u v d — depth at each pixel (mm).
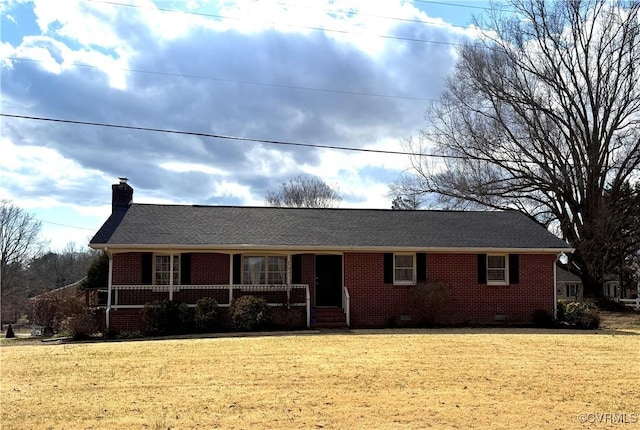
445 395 10609
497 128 38781
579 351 16219
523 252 25016
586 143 37781
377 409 9570
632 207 38625
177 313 21422
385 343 17641
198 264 23672
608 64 37250
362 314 23984
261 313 21875
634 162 37594
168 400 10266
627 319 29469
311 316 22875
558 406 9867
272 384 11570
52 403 10086
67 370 13289
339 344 17391
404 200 52125
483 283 24906
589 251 37875
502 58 38281
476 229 26688
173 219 24969
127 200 26656
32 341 21672
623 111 37531
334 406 9773
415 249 24078
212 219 25422
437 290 23703
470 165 39906
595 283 38719
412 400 10195
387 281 24312
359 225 26266
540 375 12586
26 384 11734
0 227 84812
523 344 17562
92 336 21562
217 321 21656
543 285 25250
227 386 11406
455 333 20828
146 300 22797
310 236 24406
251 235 23969
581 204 38156
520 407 9766
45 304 26234
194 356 15180
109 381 11992
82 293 27359
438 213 28953
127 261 23031
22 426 8664
